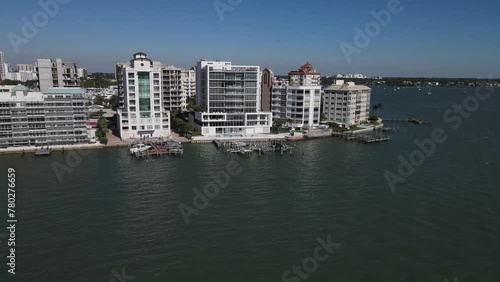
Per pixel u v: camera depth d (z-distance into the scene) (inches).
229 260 2802.7
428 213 3698.3
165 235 3169.3
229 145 6879.9
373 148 7012.8
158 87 7514.8
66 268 2662.4
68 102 6446.9
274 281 2559.1
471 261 2837.1
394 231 3302.2
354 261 2817.4
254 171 5196.9
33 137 6309.1
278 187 4461.1
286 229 3314.5
